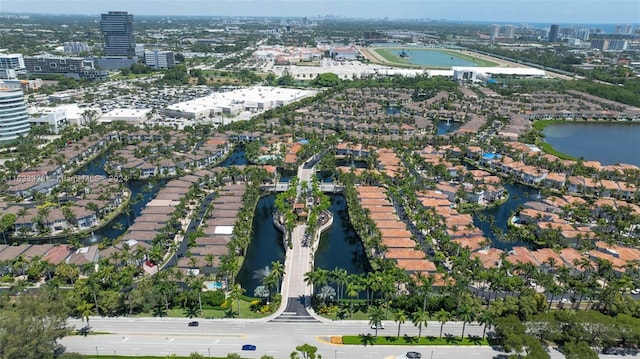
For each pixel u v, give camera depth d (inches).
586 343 5644.7
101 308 6328.7
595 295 6614.2
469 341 5994.1
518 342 5546.3
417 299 6569.9
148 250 7859.3
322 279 6550.2
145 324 6215.6
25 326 4899.1
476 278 7017.7
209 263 7514.8
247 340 5949.8
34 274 7091.5
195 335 6023.6
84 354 5629.9
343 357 5654.5
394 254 7864.2
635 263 7534.5
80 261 7445.9
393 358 5639.8
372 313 5989.2
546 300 6496.1
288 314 6515.8
